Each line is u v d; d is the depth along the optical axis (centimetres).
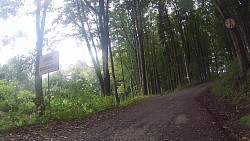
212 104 1337
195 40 4138
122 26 3466
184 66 4347
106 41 2033
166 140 729
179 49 4362
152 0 3738
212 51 4838
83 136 812
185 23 4131
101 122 1045
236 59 1834
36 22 1409
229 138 720
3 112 1029
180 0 3950
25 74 2780
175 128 851
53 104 1174
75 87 1279
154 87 4359
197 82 3700
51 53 1123
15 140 755
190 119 963
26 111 1104
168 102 1545
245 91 1221
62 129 927
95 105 1394
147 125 920
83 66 3788
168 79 4803
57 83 1281
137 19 3250
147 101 1798
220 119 959
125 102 1888
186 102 1464
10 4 1473
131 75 4891
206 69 4194
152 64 4406
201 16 3925
